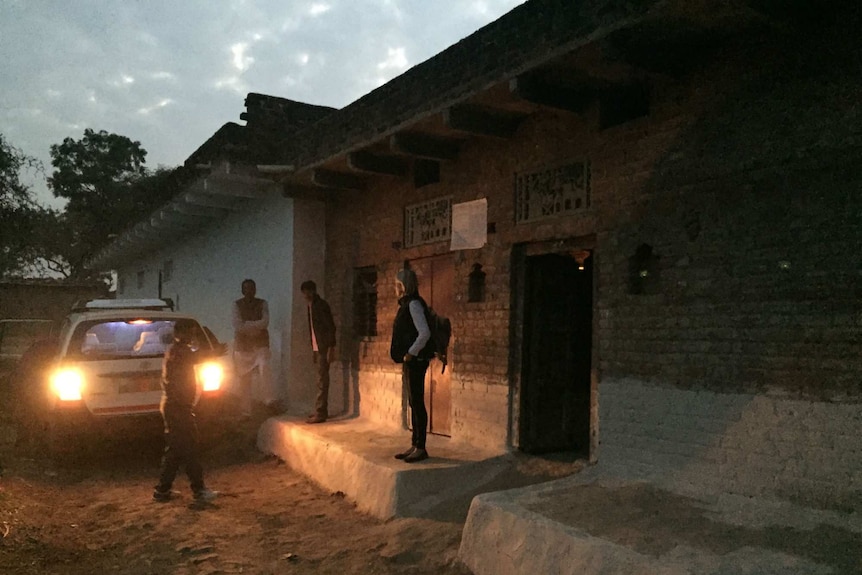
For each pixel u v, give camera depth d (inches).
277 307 402.3
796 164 172.2
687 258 196.4
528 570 160.9
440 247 295.3
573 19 196.1
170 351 257.1
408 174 319.9
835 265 163.8
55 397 288.2
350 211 370.0
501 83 218.8
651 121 208.4
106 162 1123.3
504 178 263.1
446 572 183.6
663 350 201.6
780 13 165.3
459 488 235.0
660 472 200.2
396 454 256.8
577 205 234.7
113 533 219.1
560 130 239.6
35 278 918.4
